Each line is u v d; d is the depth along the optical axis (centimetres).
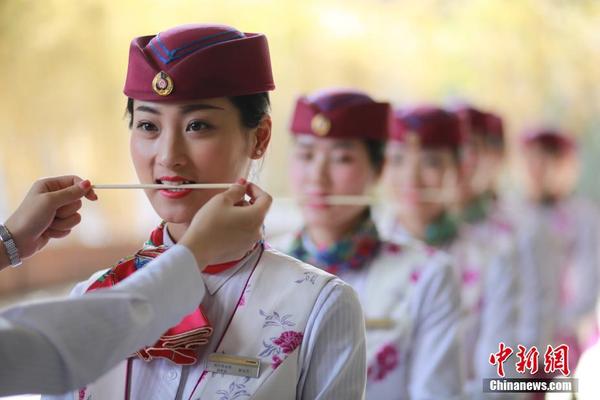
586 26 1230
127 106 205
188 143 192
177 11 805
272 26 900
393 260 351
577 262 704
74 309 156
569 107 1244
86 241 791
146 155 195
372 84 1036
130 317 159
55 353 153
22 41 750
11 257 196
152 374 192
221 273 202
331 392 193
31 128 758
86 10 771
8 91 746
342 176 345
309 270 203
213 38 191
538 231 541
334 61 972
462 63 1141
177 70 187
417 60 1092
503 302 492
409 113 442
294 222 844
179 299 168
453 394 332
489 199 563
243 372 188
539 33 1209
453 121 445
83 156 791
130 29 791
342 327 196
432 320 341
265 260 204
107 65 788
